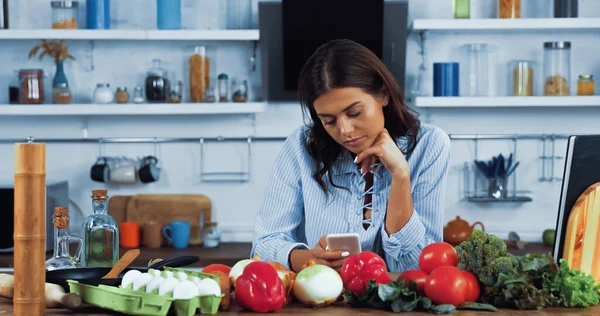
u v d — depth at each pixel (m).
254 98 3.98
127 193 3.99
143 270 1.70
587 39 3.95
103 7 3.76
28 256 1.45
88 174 4.00
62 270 1.70
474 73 3.76
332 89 1.75
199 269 3.46
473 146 3.96
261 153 3.99
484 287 1.52
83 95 3.98
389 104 1.91
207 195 4.00
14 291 1.46
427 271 1.56
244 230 4.00
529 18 3.73
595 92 3.96
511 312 1.46
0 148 3.99
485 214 3.98
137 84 3.99
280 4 3.78
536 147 3.96
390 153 1.83
